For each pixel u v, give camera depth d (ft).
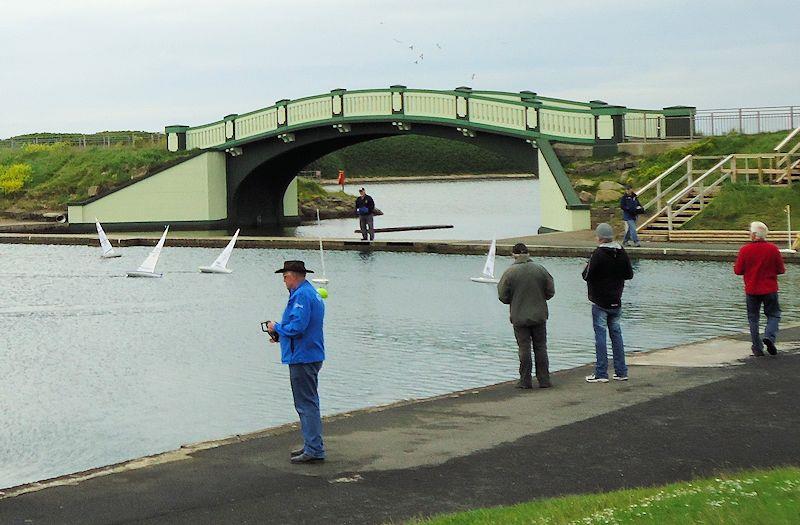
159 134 251.19
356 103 195.62
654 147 167.12
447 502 34.17
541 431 43.50
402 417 47.37
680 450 39.47
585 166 168.25
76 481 37.52
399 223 253.03
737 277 110.32
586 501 31.73
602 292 53.83
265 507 34.09
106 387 67.21
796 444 39.70
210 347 81.51
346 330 86.63
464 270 130.62
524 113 176.24
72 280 130.62
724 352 61.52
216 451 41.68
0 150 262.67
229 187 223.51
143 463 39.99
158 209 222.28
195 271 138.82
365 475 37.70
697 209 143.23
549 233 160.15
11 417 59.47
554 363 70.08
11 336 88.63
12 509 34.27
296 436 44.37
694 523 27.86
